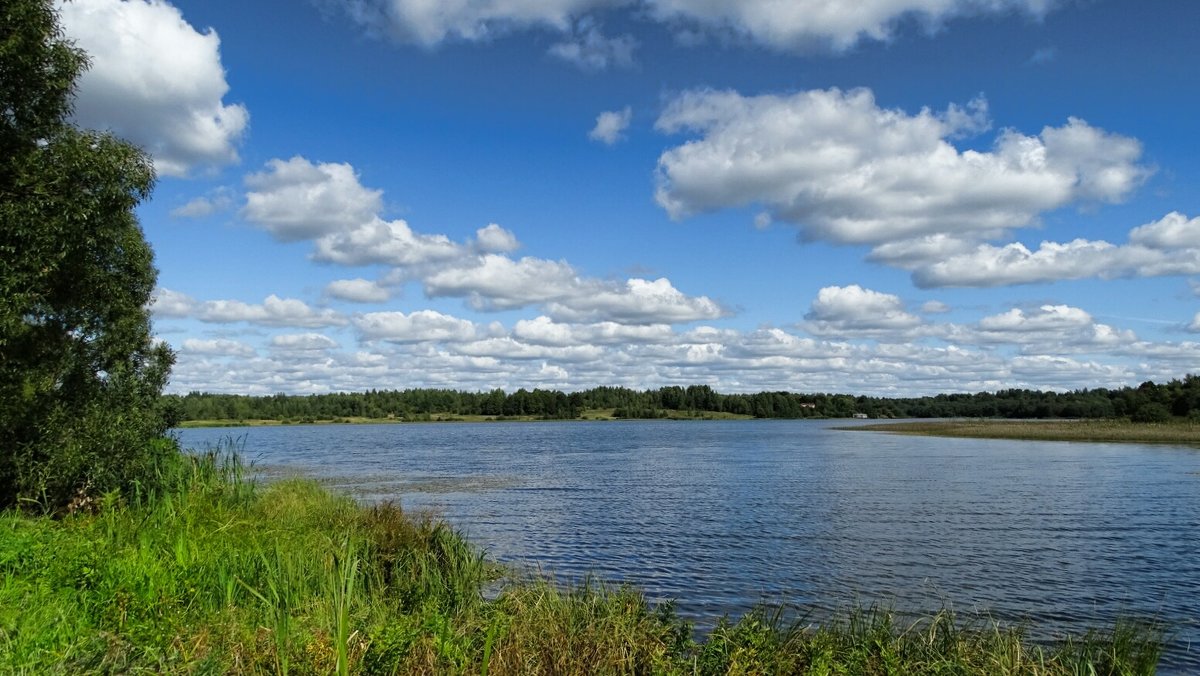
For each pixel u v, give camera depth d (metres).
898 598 17.86
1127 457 68.19
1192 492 40.62
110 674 7.63
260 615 10.64
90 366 24.73
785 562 22.22
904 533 27.50
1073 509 34.03
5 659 7.65
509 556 23.09
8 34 19.39
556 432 170.25
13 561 12.02
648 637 10.37
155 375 29.91
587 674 9.21
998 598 17.91
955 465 60.56
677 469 59.44
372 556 16.39
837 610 16.45
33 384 21.30
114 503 20.17
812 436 131.75
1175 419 129.88
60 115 21.05
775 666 9.74
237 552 13.67
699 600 17.67
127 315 25.84
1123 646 11.56
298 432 173.88
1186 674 12.52
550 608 11.65
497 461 69.62
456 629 10.40
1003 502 36.69
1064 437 103.25
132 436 22.72
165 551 13.77
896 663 9.96
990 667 10.24
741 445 101.19
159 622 9.34
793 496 39.97
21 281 18.91
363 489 43.38
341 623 7.95
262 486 32.44
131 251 25.48
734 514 33.06
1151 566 21.64
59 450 20.64
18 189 19.55
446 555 17.62
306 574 13.55
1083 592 18.56
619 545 25.25
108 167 20.55
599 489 43.81
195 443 88.12
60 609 9.61
